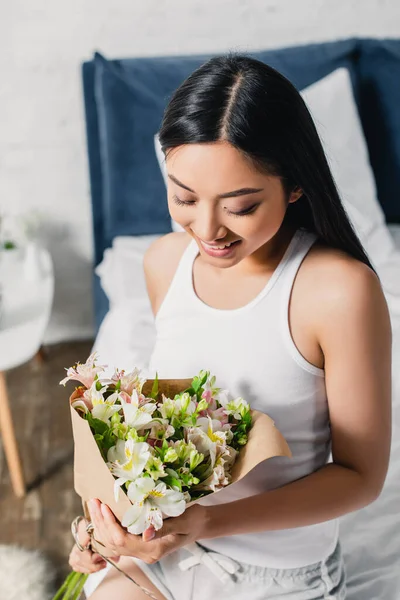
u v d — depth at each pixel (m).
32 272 2.45
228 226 0.93
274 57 2.55
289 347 1.05
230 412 0.99
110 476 0.89
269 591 1.12
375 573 1.26
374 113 2.64
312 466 1.11
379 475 1.06
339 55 2.55
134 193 2.62
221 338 1.09
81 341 3.07
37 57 2.58
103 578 1.18
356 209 2.36
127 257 2.48
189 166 0.88
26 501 2.23
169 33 2.62
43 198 2.80
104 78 2.51
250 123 0.85
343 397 1.03
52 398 2.72
